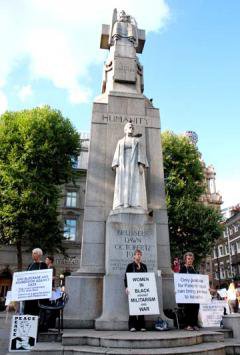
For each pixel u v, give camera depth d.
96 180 10.52
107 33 13.81
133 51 13.10
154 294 7.64
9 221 24.14
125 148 10.30
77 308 8.59
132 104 11.82
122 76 12.45
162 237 10.20
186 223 25.50
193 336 6.66
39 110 28.66
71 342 6.68
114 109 11.61
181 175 27.83
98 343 6.45
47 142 26.27
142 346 6.18
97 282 8.88
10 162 25.16
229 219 56.00
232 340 7.29
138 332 7.30
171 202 26.08
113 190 10.47
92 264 9.44
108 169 10.71
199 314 8.66
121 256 8.78
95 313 8.58
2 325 12.73
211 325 8.27
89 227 9.88
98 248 9.65
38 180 25.53
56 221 26.09
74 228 35.88
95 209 10.13
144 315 7.93
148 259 8.88
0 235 24.97
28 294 7.43
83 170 37.56
